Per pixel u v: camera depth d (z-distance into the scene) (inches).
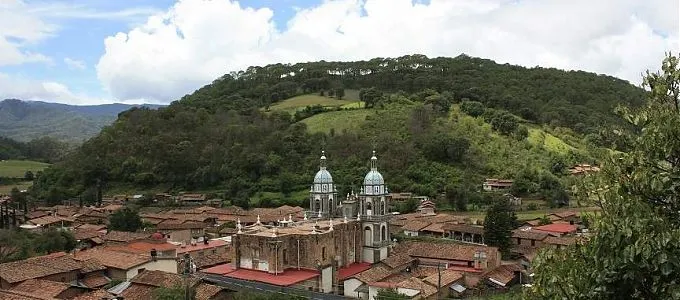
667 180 887.1
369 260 4549.7
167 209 7391.7
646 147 921.5
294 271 3929.6
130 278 3580.2
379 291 3454.7
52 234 4685.0
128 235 5039.4
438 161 7839.6
